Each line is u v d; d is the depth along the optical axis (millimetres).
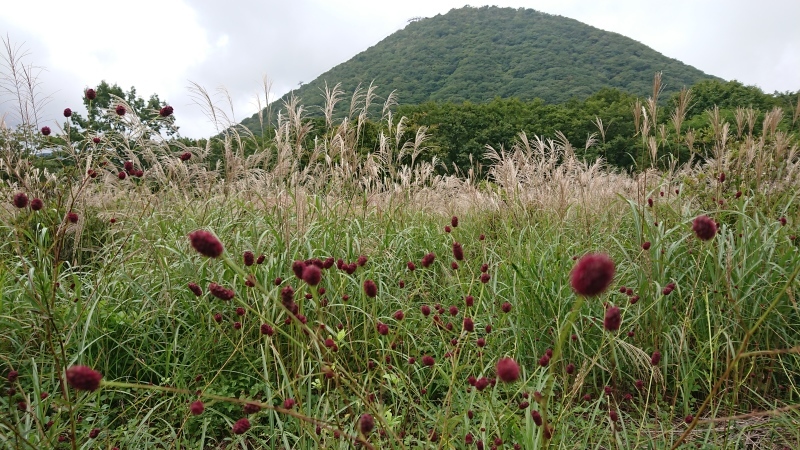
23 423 2197
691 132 5617
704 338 3059
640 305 3139
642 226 3479
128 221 4156
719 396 2842
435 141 24000
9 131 3906
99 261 3928
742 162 4941
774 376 3008
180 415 2680
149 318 3143
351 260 3723
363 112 5395
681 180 5168
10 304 2953
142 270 3645
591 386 3096
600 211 5121
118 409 2709
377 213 5203
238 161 4930
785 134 4719
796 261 3049
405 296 3686
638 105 4633
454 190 7246
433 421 2441
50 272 3113
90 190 4094
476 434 2234
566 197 5066
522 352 3154
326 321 3170
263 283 3125
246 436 2549
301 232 3859
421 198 6199
